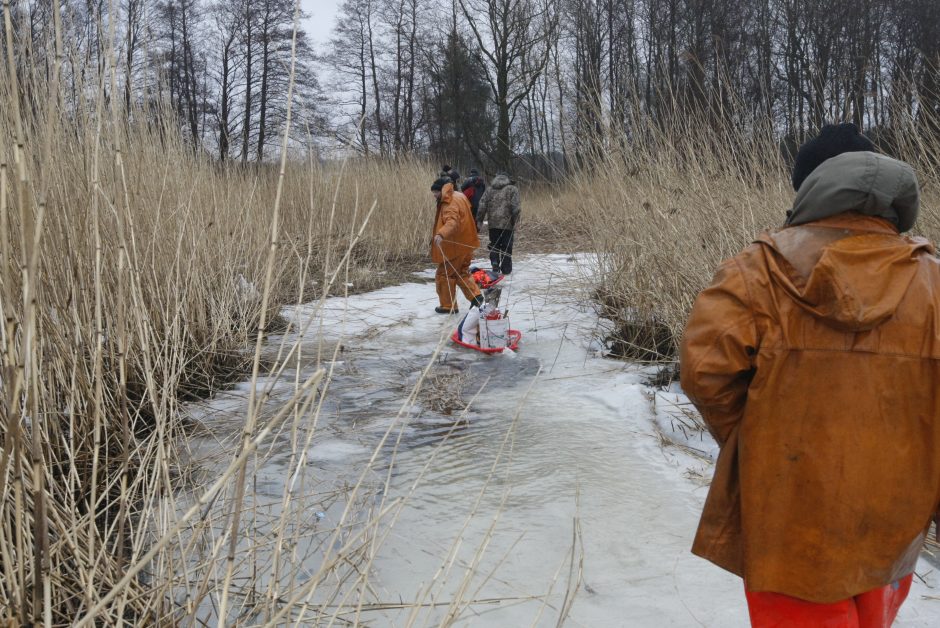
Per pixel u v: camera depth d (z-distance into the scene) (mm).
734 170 6215
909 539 1612
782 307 1636
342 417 4867
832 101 6125
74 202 3840
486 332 6613
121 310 1987
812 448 1606
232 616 2518
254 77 31188
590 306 8039
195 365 5562
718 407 1729
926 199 5441
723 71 6758
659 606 2771
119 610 1954
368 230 11891
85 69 3652
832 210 1661
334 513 3439
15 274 2891
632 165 6793
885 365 1564
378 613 2672
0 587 1930
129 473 3564
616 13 29609
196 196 6219
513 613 2730
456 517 3473
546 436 4559
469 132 33594
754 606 1740
